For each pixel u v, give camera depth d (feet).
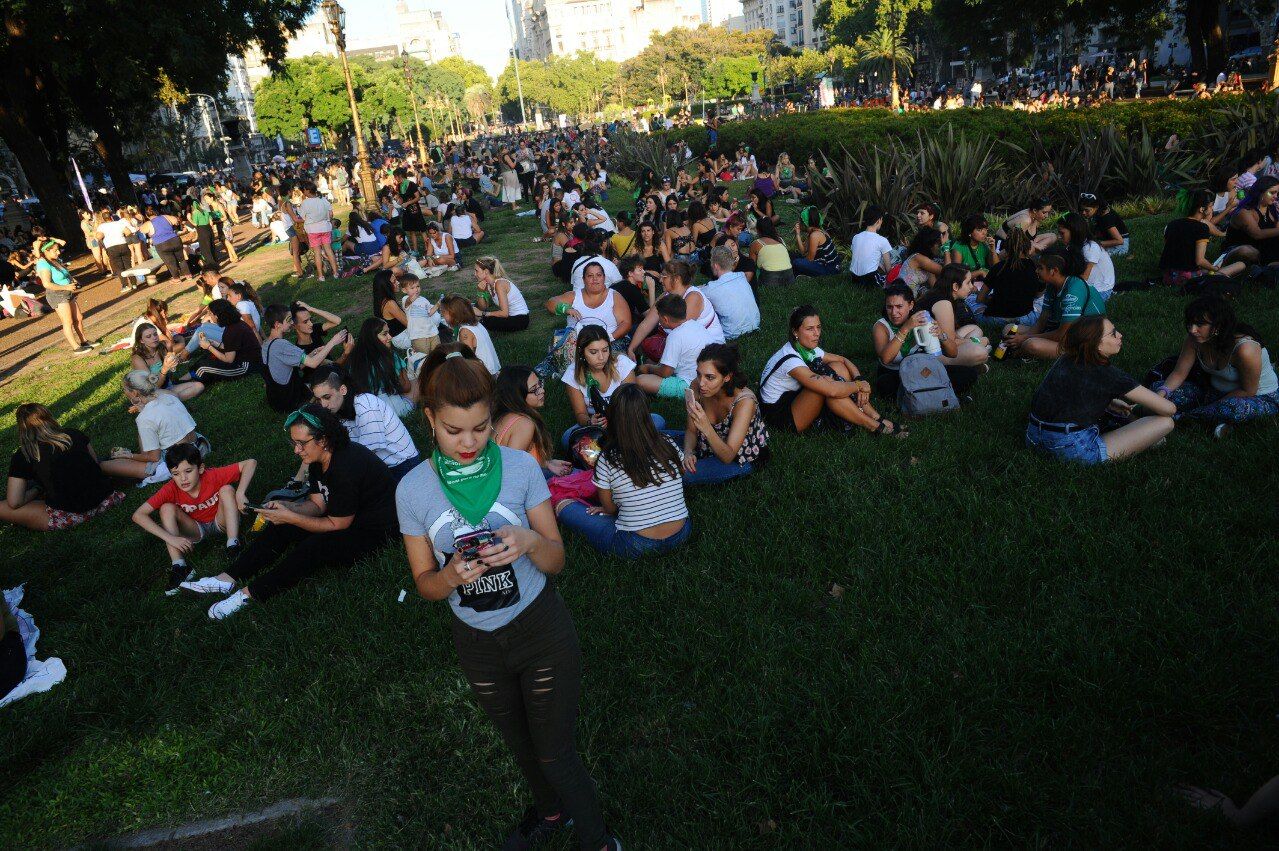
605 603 14.10
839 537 15.25
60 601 16.47
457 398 7.06
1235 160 45.39
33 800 11.51
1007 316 26.81
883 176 45.93
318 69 323.16
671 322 23.06
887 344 21.76
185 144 169.37
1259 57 143.23
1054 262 22.52
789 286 36.88
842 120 89.76
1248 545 13.38
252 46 100.22
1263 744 9.75
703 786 10.33
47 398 33.73
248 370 32.09
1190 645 11.40
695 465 17.70
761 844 9.49
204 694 13.12
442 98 479.41
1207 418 17.44
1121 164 46.85
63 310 42.22
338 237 58.03
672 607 13.84
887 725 10.78
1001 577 13.44
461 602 7.83
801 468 18.21
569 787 8.66
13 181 146.82
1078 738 10.16
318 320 41.42
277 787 11.32
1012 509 15.24
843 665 11.81
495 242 62.64
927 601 13.19
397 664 13.35
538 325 36.27
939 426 19.61
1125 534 14.02
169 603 16.16
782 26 563.89
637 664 12.51
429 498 7.73
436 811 10.44
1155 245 35.65
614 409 14.79
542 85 534.37
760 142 95.91
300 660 13.60
